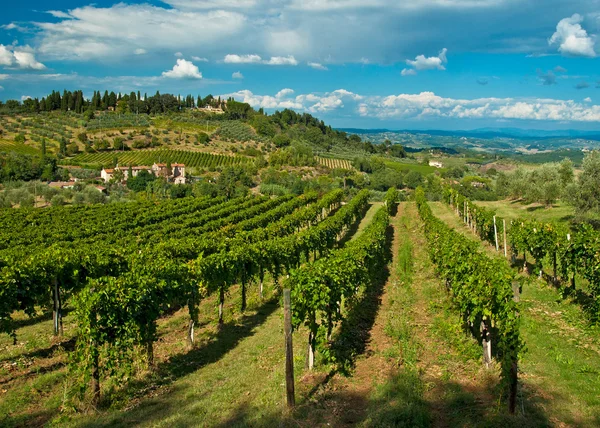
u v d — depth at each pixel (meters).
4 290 11.93
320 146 164.50
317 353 11.22
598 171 23.62
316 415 7.99
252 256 17.00
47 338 13.17
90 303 9.29
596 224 24.27
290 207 42.62
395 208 50.53
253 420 7.84
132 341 10.48
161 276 12.02
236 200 54.88
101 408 8.88
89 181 83.56
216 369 10.75
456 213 40.75
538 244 16.62
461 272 13.23
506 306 8.73
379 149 180.62
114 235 27.81
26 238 27.09
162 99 185.88
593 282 13.16
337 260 13.75
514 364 7.69
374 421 7.43
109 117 153.88
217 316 15.43
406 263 22.14
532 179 38.78
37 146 111.06
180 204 50.62
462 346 11.01
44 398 9.22
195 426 7.73
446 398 8.46
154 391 9.62
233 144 137.25
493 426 7.18
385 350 11.02
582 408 7.72
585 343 10.79
